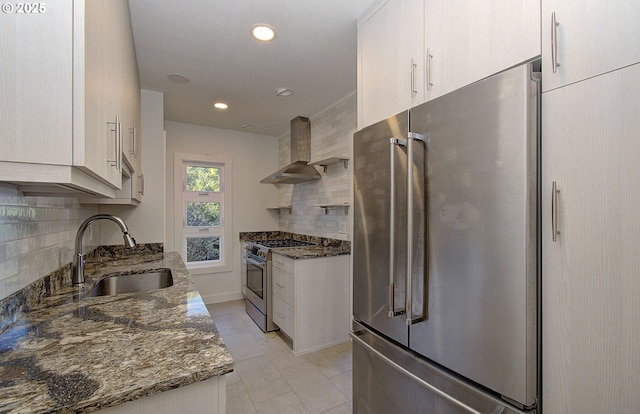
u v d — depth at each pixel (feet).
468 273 3.51
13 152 1.92
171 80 8.51
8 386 2.05
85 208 6.70
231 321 11.13
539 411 2.99
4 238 3.17
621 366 2.45
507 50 3.28
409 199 4.11
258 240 13.85
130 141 5.41
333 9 5.51
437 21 4.11
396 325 4.54
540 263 2.98
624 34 2.42
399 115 4.54
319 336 8.98
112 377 2.17
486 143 3.31
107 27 3.03
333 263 9.30
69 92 2.05
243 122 12.65
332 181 10.74
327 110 11.00
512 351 3.08
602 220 2.56
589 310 2.64
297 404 6.28
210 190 13.57
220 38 6.40
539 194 2.98
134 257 8.28
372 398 5.11
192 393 2.32
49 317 3.41
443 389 3.81
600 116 2.56
